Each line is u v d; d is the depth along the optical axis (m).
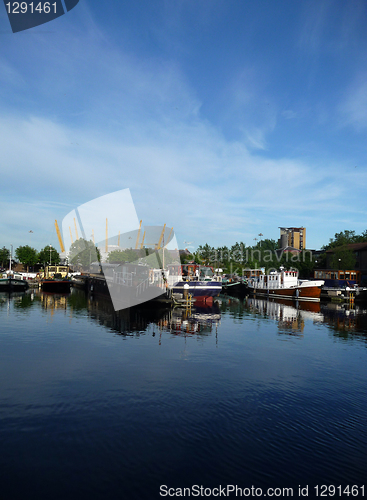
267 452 10.37
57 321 31.83
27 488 8.52
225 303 53.38
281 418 12.54
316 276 76.06
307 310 45.50
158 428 11.59
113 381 15.95
